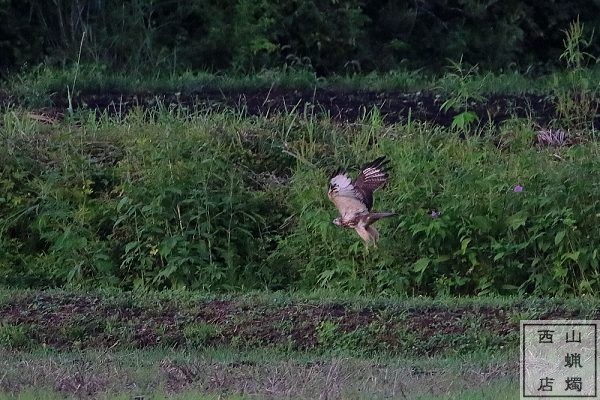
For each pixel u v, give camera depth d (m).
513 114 52.19
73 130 48.94
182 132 46.97
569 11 74.94
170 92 59.38
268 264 43.84
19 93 57.22
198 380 30.34
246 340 36.12
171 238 43.06
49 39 67.31
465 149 47.72
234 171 45.84
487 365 32.91
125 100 57.06
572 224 41.59
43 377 30.42
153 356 34.09
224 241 43.84
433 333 36.12
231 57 68.75
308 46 69.44
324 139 49.50
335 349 35.50
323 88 61.72
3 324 36.59
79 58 63.69
